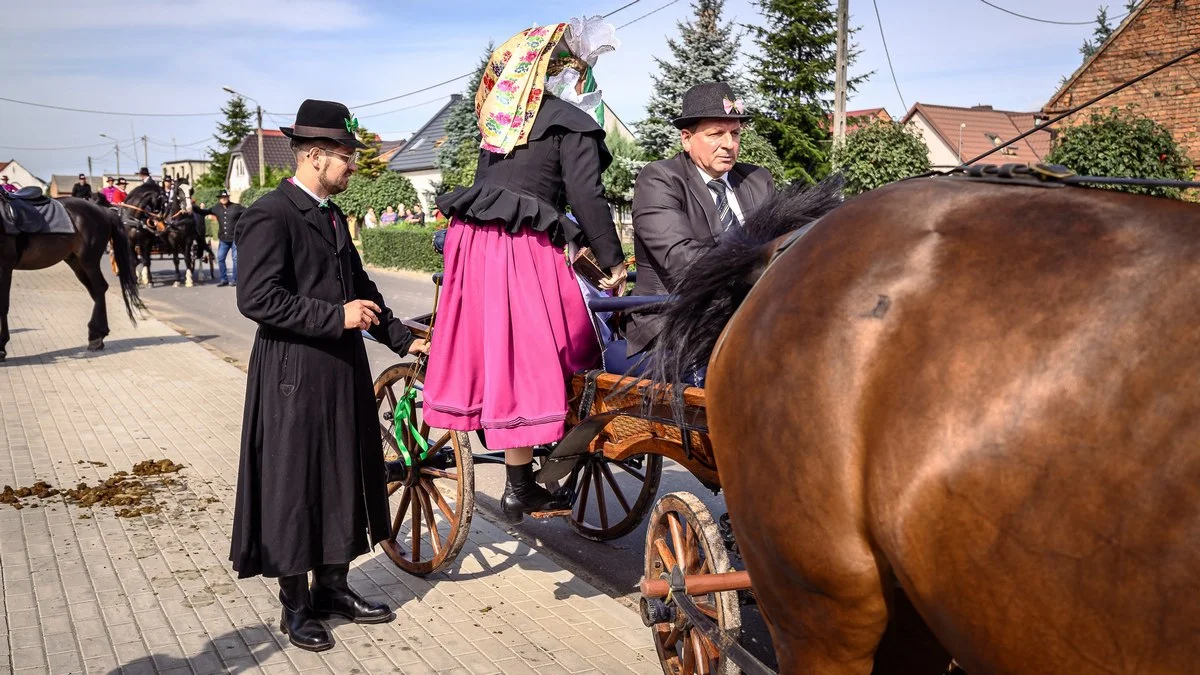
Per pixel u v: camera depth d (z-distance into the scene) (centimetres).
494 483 641
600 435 378
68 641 390
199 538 518
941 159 4416
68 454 696
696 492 595
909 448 158
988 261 162
